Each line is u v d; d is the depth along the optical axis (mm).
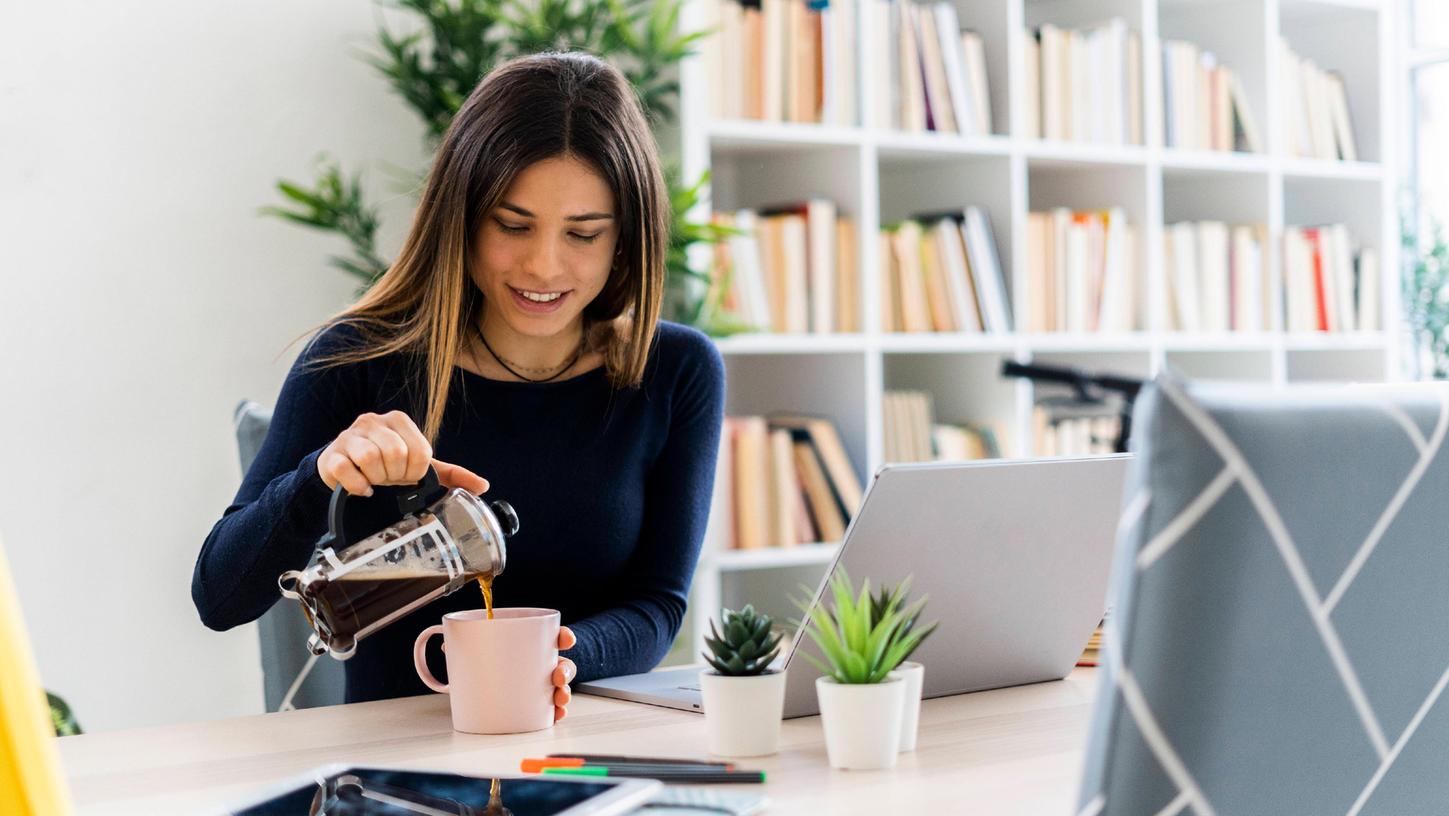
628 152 1485
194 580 1391
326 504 1229
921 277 3074
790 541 2893
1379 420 662
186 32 2662
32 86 2543
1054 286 3234
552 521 1579
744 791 895
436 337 1490
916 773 938
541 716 1106
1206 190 3672
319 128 2789
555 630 1123
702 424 1669
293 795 826
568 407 1602
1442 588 707
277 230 2758
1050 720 1111
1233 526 606
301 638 1629
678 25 2721
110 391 2621
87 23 2580
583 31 2730
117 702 2637
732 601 3146
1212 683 618
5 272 2533
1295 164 3566
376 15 2836
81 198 2586
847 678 957
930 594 1143
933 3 3234
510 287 1473
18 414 2549
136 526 2648
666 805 822
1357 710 681
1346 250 3709
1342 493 643
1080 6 3447
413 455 1107
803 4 2895
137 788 950
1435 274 3873
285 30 2748
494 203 1432
